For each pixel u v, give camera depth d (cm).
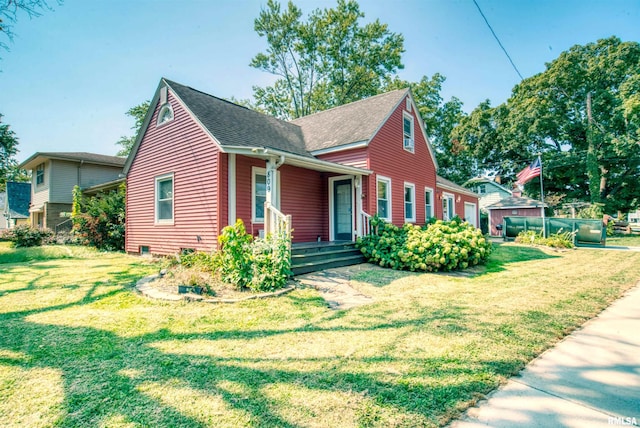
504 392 242
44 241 1373
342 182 1073
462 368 277
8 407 220
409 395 235
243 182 845
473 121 3139
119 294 531
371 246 869
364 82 2595
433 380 256
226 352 311
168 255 912
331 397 232
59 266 835
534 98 2656
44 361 291
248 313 436
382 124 1082
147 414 212
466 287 607
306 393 237
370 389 243
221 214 784
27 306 469
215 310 446
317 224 1077
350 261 837
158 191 1003
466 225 956
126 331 368
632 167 2433
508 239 1709
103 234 1253
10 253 1069
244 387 245
